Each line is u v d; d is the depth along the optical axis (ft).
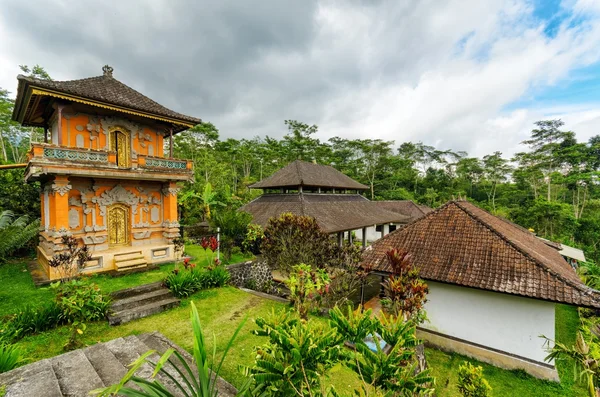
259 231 45.32
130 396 6.38
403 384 9.35
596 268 52.21
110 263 35.73
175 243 40.70
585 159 134.10
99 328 23.34
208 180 107.86
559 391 22.65
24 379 13.26
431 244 31.76
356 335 10.45
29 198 50.96
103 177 36.47
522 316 25.14
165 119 39.63
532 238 46.85
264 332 10.30
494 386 23.24
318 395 9.25
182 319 26.17
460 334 27.86
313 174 71.26
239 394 8.31
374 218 70.23
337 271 32.73
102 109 36.52
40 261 38.24
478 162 198.29
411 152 219.20
